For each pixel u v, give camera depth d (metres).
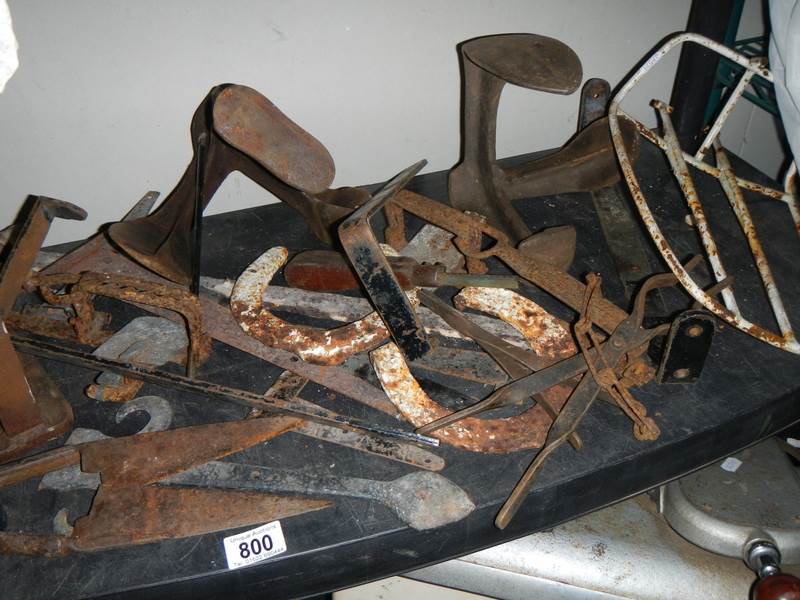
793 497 0.91
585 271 1.02
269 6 1.01
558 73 0.89
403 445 0.79
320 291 0.98
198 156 0.91
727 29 1.20
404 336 0.80
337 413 0.83
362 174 1.26
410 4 1.08
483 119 1.00
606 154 1.08
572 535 0.90
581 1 1.18
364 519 0.74
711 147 1.22
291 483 0.76
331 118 1.17
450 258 1.00
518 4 1.14
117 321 0.96
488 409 0.79
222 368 0.89
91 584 0.69
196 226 0.89
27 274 0.83
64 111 1.02
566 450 0.79
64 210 0.86
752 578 0.88
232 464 0.78
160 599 0.71
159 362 0.89
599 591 0.87
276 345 0.88
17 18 0.92
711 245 0.90
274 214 1.14
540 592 0.88
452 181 1.07
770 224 1.07
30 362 0.88
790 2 0.89
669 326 0.80
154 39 0.99
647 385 0.86
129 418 0.85
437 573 0.88
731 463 0.96
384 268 0.76
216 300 0.95
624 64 1.30
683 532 0.90
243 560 0.71
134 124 1.07
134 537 0.72
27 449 0.81
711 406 0.83
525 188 1.13
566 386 0.82
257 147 0.80
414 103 1.20
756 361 0.89
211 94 0.92
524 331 0.89
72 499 0.76
